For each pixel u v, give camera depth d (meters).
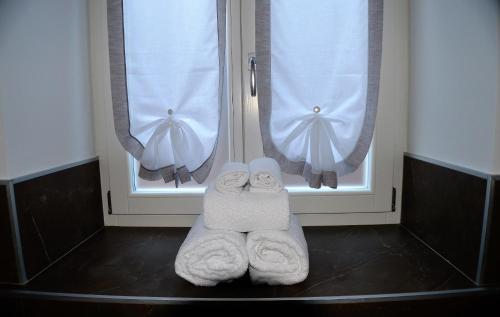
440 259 0.90
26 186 0.79
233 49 1.06
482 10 0.74
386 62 1.07
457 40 0.82
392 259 0.91
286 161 1.03
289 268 0.76
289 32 1.00
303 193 1.12
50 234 0.88
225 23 1.01
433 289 0.75
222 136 1.10
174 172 1.04
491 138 0.72
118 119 1.03
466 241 0.80
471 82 0.78
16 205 0.76
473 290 0.74
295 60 1.00
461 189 0.81
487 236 0.73
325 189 1.13
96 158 1.11
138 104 1.03
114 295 0.75
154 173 1.05
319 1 0.99
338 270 0.85
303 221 1.14
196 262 0.76
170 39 1.01
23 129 0.80
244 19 1.05
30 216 0.81
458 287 0.76
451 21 0.85
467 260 0.80
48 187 0.87
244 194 0.80
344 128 1.01
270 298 0.72
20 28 0.80
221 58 1.01
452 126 0.85
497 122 0.71
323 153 0.99
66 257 0.94
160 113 1.03
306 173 1.03
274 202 0.77
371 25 0.98
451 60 0.85
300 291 0.75
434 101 0.93
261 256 0.76
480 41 0.75
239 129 1.09
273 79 1.02
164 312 0.73
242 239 0.76
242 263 0.74
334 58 1.00
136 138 1.04
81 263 0.90
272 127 1.03
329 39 1.00
